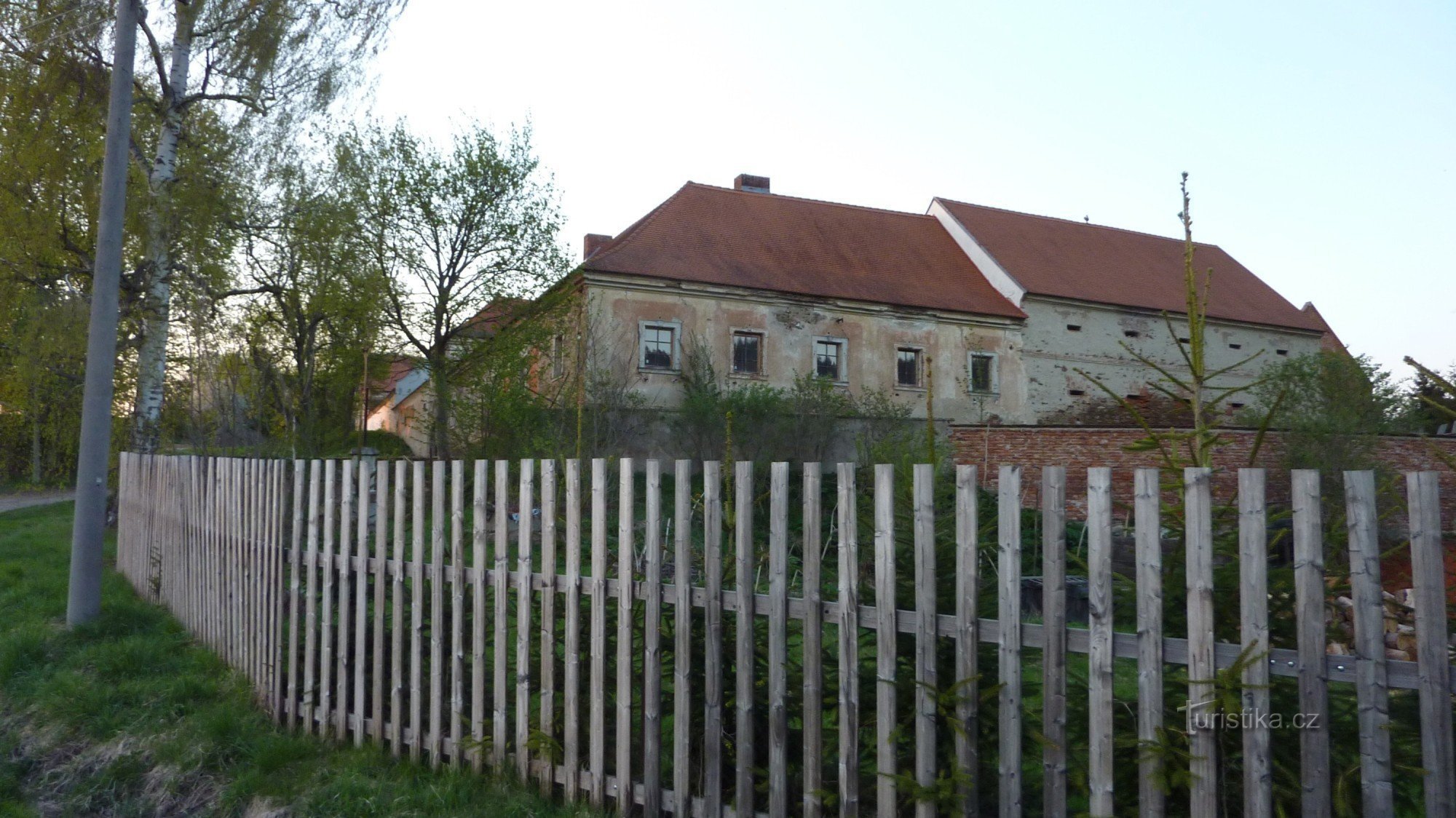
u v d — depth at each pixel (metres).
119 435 17.70
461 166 21.81
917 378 29.52
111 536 14.71
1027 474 18.94
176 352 14.59
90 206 15.38
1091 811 2.80
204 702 5.78
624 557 3.96
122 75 8.11
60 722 5.52
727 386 26.20
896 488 3.81
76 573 7.64
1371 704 2.42
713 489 3.69
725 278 26.89
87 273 16.19
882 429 24.86
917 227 34.25
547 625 4.20
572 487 4.16
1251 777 2.57
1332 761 2.65
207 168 15.44
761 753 3.73
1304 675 2.51
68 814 4.56
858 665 3.27
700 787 3.83
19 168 15.04
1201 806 2.63
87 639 7.24
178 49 15.50
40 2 14.30
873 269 30.66
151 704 5.68
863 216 33.41
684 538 3.79
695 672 3.90
